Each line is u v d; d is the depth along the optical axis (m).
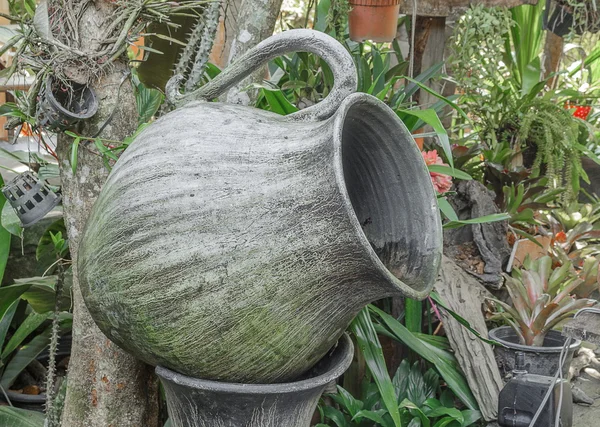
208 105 1.24
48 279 2.09
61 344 2.46
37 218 1.54
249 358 1.15
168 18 1.49
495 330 2.31
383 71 2.41
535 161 3.04
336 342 1.30
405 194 1.26
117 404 1.57
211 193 1.10
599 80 3.86
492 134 3.08
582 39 3.87
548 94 3.08
